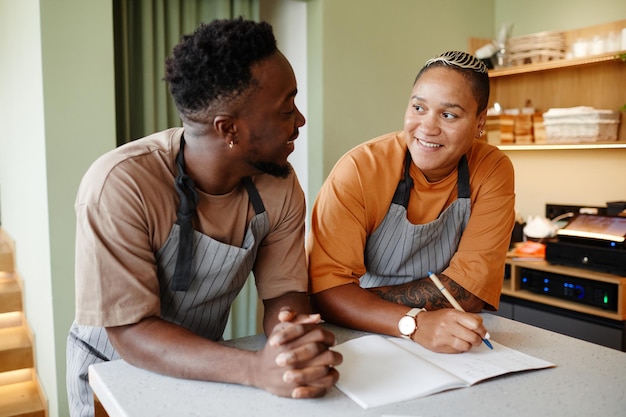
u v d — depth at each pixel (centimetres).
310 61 323
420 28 354
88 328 133
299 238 129
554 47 335
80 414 137
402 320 120
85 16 234
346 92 326
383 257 151
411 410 87
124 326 105
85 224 104
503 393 94
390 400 90
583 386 97
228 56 98
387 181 142
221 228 118
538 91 356
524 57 347
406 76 351
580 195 342
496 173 149
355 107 330
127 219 105
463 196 146
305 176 338
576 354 112
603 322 279
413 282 144
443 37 365
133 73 280
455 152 134
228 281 122
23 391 307
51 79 229
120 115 276
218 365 96
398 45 345
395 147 146
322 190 146
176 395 93
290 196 125
